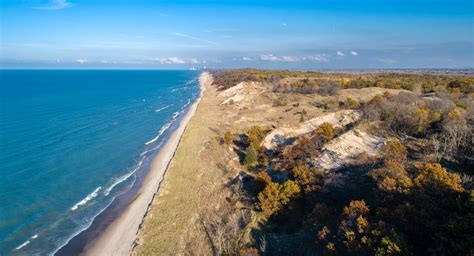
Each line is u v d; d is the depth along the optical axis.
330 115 59.34
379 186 25.58
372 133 42.94
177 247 29.48
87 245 31.84
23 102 117.06
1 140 64.25
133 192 43.31
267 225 29.08
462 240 17.11
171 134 72.44
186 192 40.28
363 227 21.34
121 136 70.69
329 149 40.31
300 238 25.69
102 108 106.75
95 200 41.16
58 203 40.25
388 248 18.73
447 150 33.88
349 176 31.83
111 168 51.84
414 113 44.12
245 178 41.09
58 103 115.75
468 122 39.53
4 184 44.44
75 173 49.34
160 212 36.31
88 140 66.69
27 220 36.31
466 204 19.50
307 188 31.00
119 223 35.44
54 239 33.06
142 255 29.17
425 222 20.00
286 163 41.28
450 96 58.47
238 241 28.00
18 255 30.67
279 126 60.94
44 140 65.31
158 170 50.34
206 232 30.73
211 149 54.09
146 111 102.69
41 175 47.94
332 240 22.77
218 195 37.53
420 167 28.45
